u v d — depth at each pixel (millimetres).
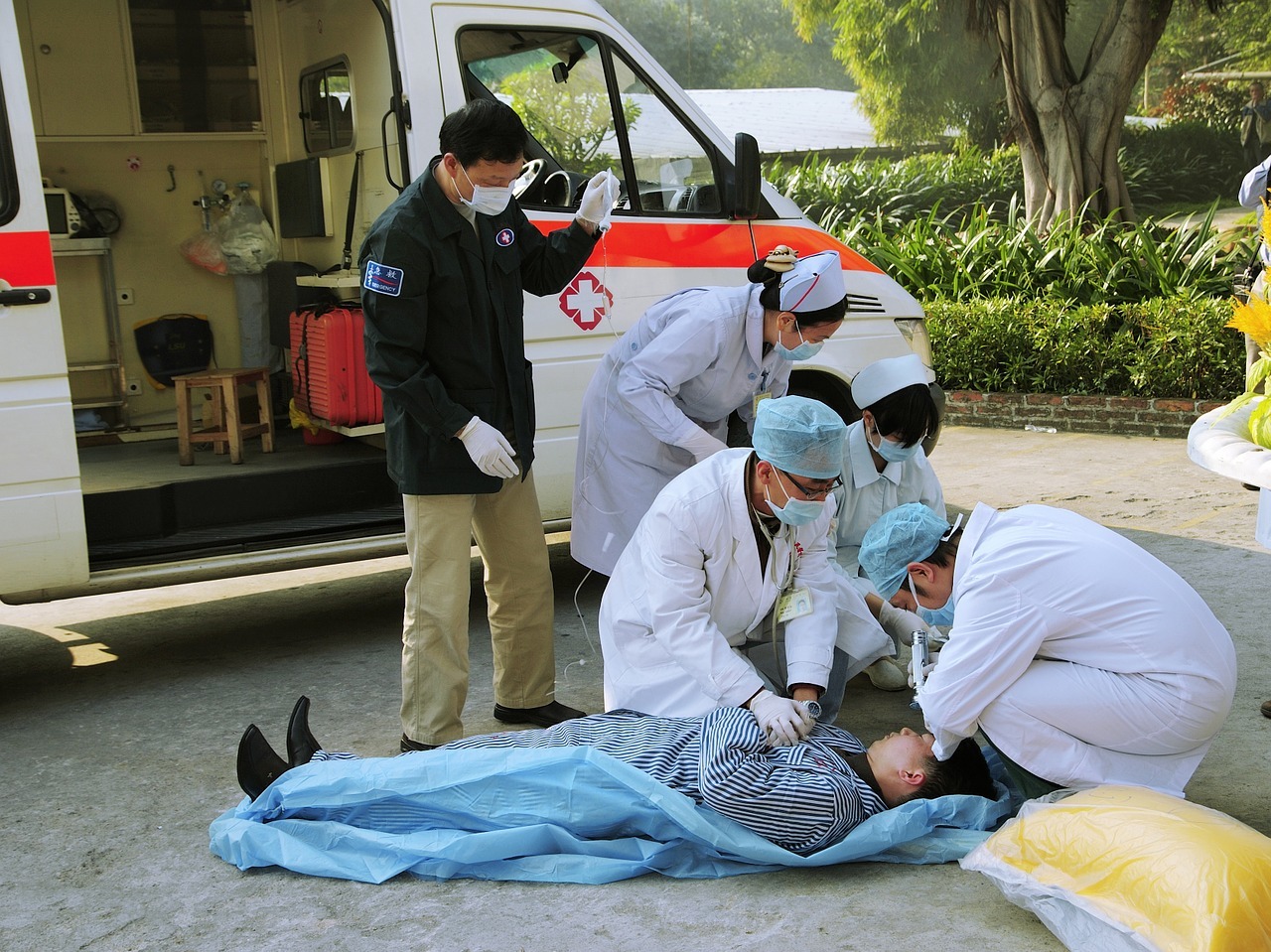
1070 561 2922
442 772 3131
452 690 3760
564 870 3031
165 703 4520
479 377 3654
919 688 3189
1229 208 15828
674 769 3051
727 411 4215
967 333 9914
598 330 4973
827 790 2924
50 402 4160
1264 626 4723
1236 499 6805
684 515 3279
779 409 3064
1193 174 16078
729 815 2949
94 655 5152
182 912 2969
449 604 3713
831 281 3842
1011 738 3008
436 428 3494
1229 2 16094
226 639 5312
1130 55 11625
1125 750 2990
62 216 5840
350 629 5395
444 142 3408
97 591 4371
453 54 4754
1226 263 9984
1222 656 2949
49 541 4207
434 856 3051
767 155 17625
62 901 3047
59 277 6066
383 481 5176
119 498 4590
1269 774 3494
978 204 12641
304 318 5508
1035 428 9508
